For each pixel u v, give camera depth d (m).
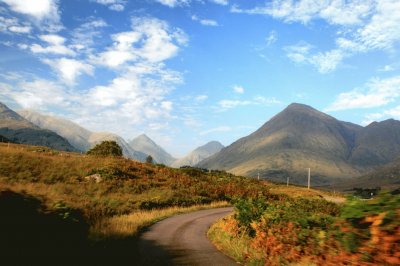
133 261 12.93
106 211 27.47
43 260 10.23
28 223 11.41
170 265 12.86
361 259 8.24
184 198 42.66
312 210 29.02
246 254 14.20
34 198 13.59
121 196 38.00
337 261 9.14
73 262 10.95
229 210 38.34
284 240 12.74
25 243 10.48
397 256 7.44
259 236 15.09
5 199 11.77
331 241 9.77
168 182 50.78
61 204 14.74
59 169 44.28
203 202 45.53
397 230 7.61
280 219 14.70
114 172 46.75
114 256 12.87
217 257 14.49
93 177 43.75
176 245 17.16
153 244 17.02
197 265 12.95
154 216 28.59
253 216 18.80
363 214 8.51
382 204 8.24
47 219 12.44
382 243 7.80
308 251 11.04
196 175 64.81
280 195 59.41
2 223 10.62
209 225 25.64
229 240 17.78
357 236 8.56
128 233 18.05
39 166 43.56
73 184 39.97
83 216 17.44
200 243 18.02
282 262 11.79
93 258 11.93
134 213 29.27
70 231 13.16
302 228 12.39
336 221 9.62
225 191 53.69
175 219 28.44
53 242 11.52
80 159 52.28
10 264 9.33
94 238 13.70
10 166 40.59
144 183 46.28
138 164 58.91
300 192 71.50
